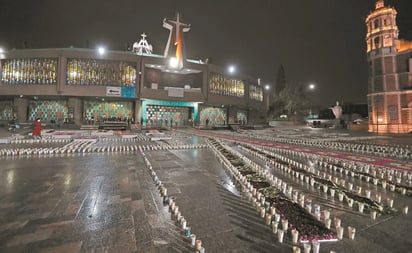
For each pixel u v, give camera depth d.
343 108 63.59
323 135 23.84
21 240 2.79
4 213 3.56
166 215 3.59
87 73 33.91
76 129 28.02
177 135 20.64
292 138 19.02
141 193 4.59
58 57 32.94
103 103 37.03
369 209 3.86
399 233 3.10
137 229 3.13
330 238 2.92
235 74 47.47
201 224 3.31
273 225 3.06
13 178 5.59
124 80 35.28
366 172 6.57
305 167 7.15
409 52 30.28
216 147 11.44
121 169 6.70
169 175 6.12
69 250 2.61
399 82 31.17
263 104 58.19
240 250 2.66
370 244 2.83
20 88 32.88
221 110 48.34
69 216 3.49
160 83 41.62
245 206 4.02
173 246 2.74
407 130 30.00
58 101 35.72
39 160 7.99
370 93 33.75
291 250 2.67
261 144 13.91
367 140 18.03
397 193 4.85
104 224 3.25
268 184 5.11
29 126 30.23
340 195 4.41
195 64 40.84
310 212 3.66
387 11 32.09
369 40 34.31
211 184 5.32
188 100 39.72
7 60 33.69
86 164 7.37
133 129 30.50
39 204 3.95
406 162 8.11
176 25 39.31
